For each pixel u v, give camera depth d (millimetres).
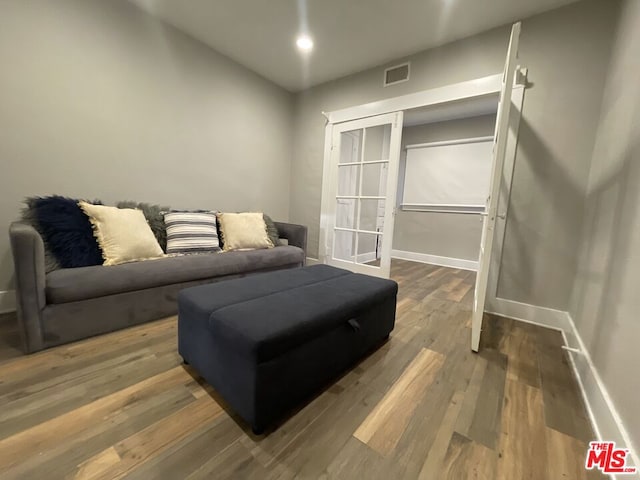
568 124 1989
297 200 3848
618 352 1067
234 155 3146
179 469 863
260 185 3475
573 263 2014
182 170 2713
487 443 1015
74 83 2020
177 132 2637
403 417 1129
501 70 2256
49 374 1280
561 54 1996
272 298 1356
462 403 1224
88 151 2129
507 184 2205
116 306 1688
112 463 871
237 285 1541
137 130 2373
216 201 3039
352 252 3445
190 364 1350
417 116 4180
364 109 3094
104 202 2244
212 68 2828
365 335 1516
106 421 1033
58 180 2014
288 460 914
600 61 1871
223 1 2146
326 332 1228
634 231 1089
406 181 4793
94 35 2078
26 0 1789
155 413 1085
